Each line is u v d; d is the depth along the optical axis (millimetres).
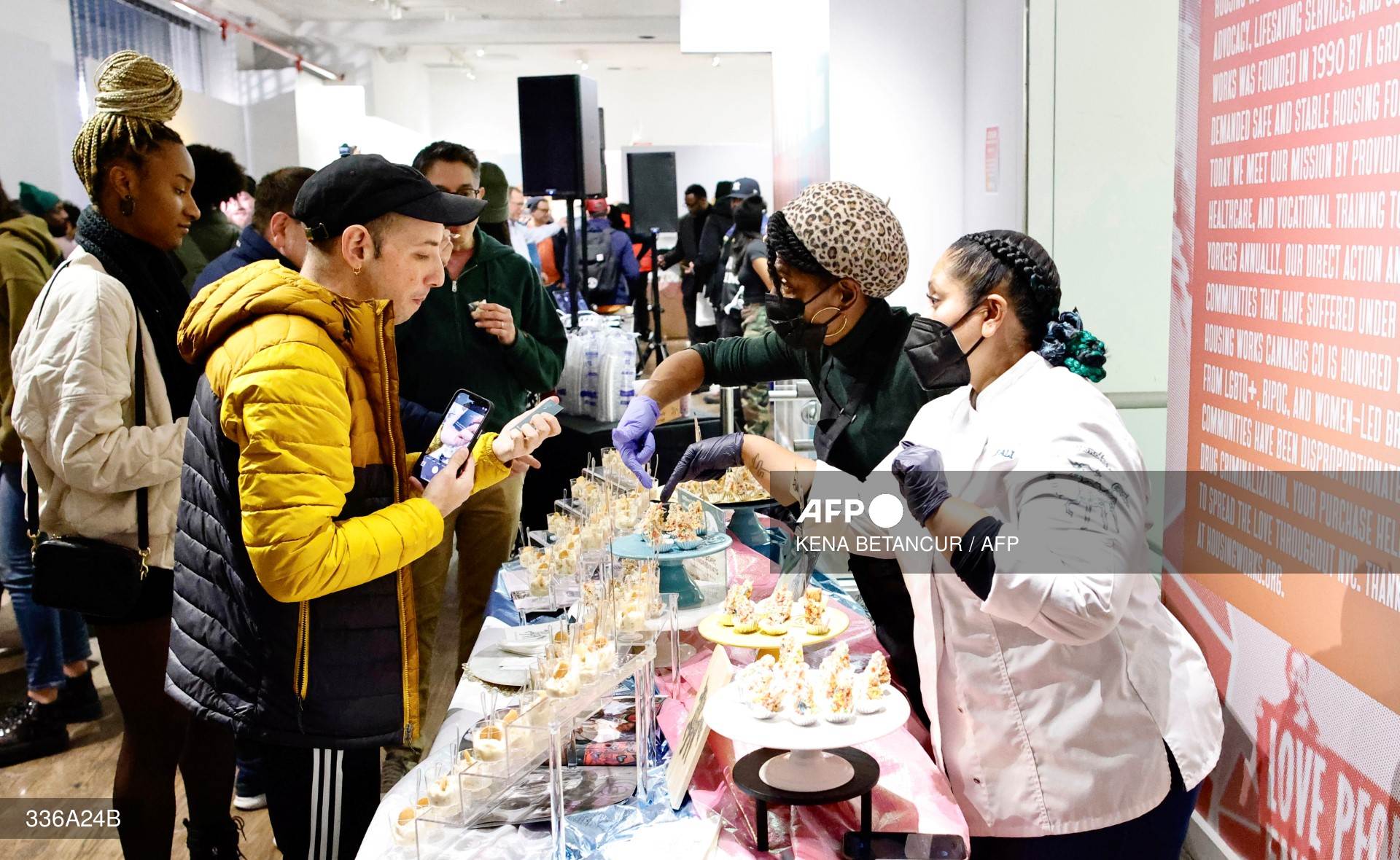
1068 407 1504
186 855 2906
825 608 1968
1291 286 1804
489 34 12828
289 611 1646
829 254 1682
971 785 1579
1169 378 2311
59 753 3568
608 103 16172
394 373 1679
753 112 16297
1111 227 3270
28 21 6770
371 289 1652
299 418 1504
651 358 7887
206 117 9000
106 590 2238
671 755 1737
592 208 8703
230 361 1542
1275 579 1898
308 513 1502
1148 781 1581
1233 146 1993
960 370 1686
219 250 4309
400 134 10766
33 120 6637
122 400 2289
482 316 2973
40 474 2348
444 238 1770
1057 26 3328
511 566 2674
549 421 1897
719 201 7711
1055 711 1542
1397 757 1578
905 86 4207
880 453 1812
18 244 3428
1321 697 1774
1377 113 1550
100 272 2307
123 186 2312
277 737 1685
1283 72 1812
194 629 1720
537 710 1601
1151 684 1605
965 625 1564
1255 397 1935
